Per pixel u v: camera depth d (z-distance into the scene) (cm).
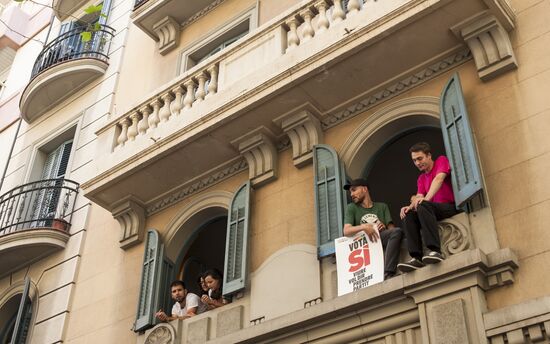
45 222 1347
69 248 1272
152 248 1074
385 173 1280
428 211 743
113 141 1171
